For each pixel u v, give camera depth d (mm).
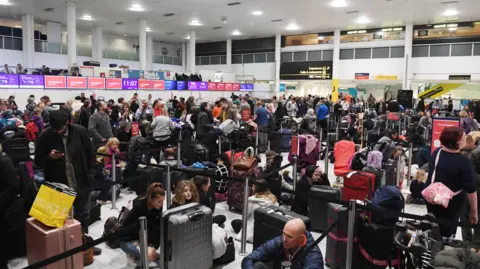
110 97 18672
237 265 3918
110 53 29203
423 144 9648
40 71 18359
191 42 27875
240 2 18922
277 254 2916
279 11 20922
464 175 3402
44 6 20781
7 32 25688
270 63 30891
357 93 28750
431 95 25547
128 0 18938
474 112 13891
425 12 20547
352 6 19312
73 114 10305
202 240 3482
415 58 24781
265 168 6172
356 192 5117
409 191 6844
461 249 2580
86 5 20234
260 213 3734
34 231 3271
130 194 6410
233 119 9148
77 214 4156
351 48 27016
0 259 3678
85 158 4102
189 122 10320
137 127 8828
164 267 3391
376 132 10492
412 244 2902
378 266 3367
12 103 12891
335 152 7016
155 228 3773
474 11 20078
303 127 12727
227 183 5898
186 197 3955
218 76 28188
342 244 3707
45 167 3904
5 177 3525
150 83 20422
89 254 3883
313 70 28281
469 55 23203
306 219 3535
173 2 19156
